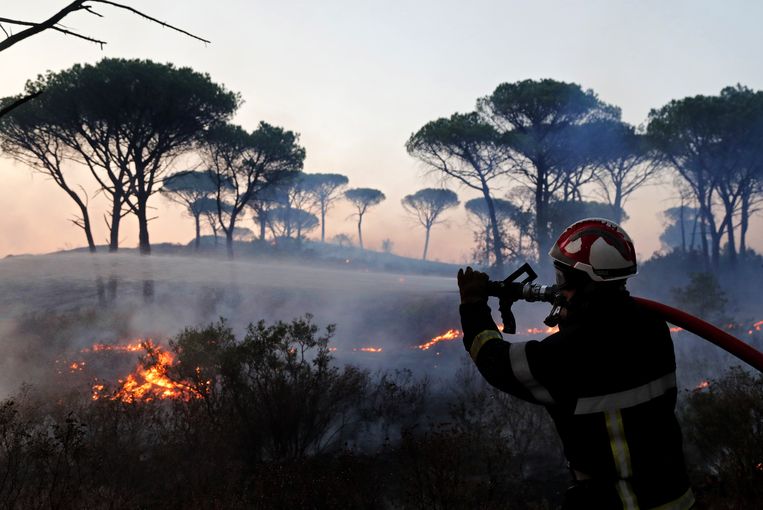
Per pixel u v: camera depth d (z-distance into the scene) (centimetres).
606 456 151
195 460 615
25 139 2478
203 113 2616
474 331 162
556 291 162
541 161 3120
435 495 539
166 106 2447
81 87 2339
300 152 3444
